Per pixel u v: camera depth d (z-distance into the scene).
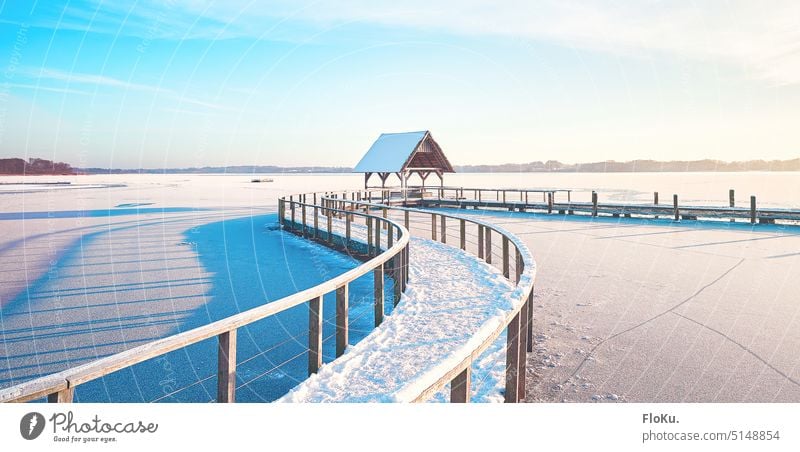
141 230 18.94
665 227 18.69
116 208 29.55
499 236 16.23
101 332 6.83
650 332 6.00
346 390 3.96
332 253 13.83
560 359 5.16
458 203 30.66
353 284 9.80
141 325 7.14
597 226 19.27
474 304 6.55
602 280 9.13
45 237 16.91
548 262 11.12
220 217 24.00
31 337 6.62
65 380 2.32
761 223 19.42
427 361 4.58
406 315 6.13
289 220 18.88
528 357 5.24
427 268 9.16
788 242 14.13
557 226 19.33
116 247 14.79
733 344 5.54
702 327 6.18
